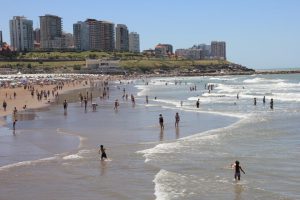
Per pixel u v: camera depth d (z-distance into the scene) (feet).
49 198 59.31
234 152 90.89
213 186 64.80
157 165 79.20
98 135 116.57
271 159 83.41
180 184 66.08
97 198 59.21
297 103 216.13
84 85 476.13
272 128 126.00
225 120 149.69
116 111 189.88
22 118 160.56
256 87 393.09
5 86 393.29
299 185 64.90
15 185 66.03
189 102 235.81
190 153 90.33
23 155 88.84
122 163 81.20
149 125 138.51
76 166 78.84
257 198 58.70
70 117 164.76
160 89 400.67
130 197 59.47
